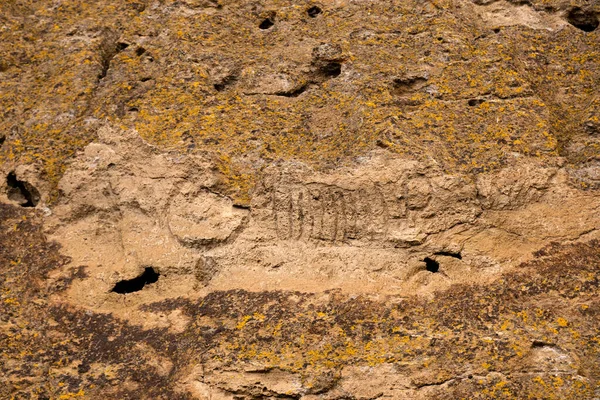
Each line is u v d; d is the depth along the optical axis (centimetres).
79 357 631
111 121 725
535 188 657
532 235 652
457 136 675
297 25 764
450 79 707
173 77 743
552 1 775
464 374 582
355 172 662
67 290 673
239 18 779
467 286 635
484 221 654
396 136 668
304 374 596
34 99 781
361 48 732
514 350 585
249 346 616
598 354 580
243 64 743
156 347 630
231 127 708
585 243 644
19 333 647
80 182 712
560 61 742
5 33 836
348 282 652
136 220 697
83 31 820
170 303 658
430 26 741
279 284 655
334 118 702
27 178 731
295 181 671
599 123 688
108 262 688
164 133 708
